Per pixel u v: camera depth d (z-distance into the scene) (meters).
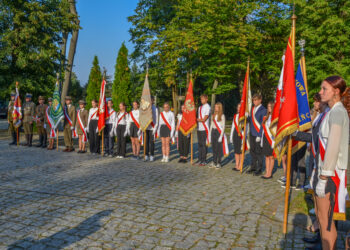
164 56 24.08
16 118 11.88
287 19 18.98
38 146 11.93
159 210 4.59
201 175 7.24
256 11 19.27
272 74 20.02
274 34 20.36
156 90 34.97
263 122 6.79
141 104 9.16
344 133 2.59
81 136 10.66
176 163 8.98
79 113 10.55
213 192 5.67
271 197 5.38
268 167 6.90
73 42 21.27
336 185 2.64
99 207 4.67
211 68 20.33
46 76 19.27
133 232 3.76
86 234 3.67
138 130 9.50
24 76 18.52
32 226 3.89
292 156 5.96
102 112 9.84
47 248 3.29
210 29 19.23
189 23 22.41
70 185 5.99
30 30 17.19
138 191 5.63
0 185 5.89
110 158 9.62
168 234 3.72
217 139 8.11
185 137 9.06
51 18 18.17
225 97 38.69
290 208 4.64
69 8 20.30
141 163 8.80
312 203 4.90
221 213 4.50
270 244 3.50
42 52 17.72
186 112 8.86
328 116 2.66
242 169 8.14
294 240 3.62
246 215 4.43
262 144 6.89
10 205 4.71
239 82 21.09
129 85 13.12
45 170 7.42
